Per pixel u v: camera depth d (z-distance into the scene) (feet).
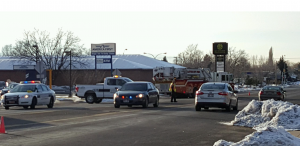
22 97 75.25
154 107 80.84
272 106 48.11
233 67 305.32
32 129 41.98
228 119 54.60
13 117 56.24
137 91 78.02
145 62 261.85
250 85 298.76
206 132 40.40
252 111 50.01
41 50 214.90
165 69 142.51
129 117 56.54
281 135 26.40
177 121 51.31
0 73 236.84
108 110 70.64
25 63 226.58
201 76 145.07
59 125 45.93
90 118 54.85
